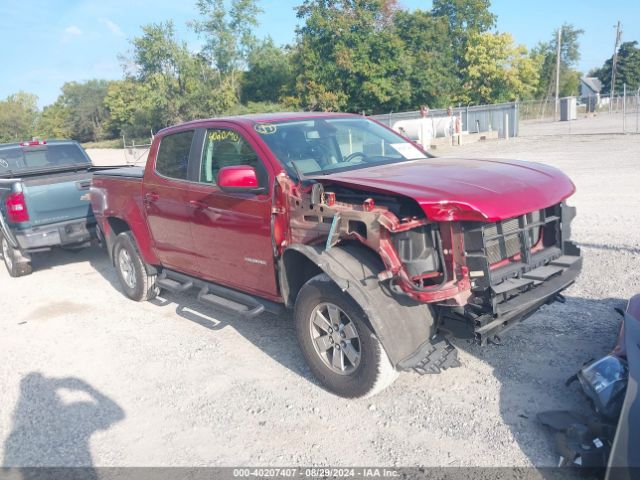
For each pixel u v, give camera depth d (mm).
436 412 3916
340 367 4160
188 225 5547
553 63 78938
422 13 46000
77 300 7336
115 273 8617
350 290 3730
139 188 6277
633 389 2910
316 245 4203
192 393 4531
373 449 3594
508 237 3844
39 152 10242
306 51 43156
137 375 4945
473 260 3537
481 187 3730
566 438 3221
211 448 3771
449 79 46969
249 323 5902
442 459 3424
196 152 5480
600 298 5605
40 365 5344
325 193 4137
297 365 4844
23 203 8172
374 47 41969
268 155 4688
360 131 5496
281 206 4465
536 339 4820
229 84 50906
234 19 50938
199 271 5688
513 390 4078
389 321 3709
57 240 8508
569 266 4102
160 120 53375
